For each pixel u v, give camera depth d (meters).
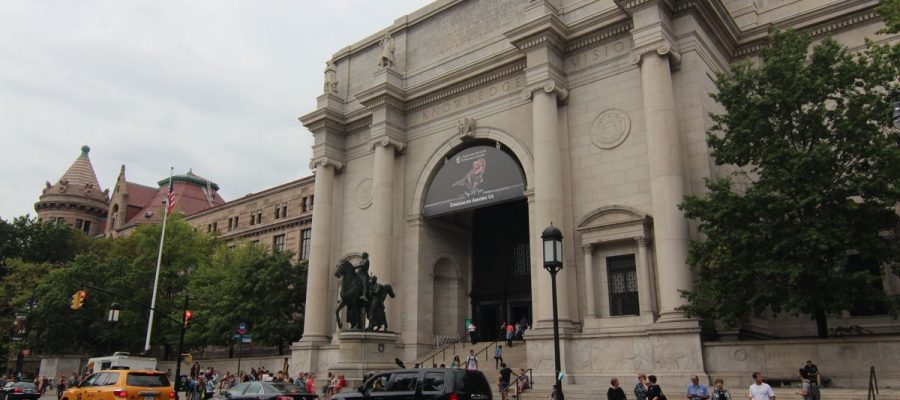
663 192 30.84
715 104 34.41
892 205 23.70
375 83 47.34
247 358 52.75
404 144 46.50
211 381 41.69
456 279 46.66
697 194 31.41
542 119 36.53
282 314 54.97
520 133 39.91
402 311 43.47
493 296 46.53
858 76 25.41
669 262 29.86
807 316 32.16
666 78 32.47
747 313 29.86
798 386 24.17
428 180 44.62
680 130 32.75
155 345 68.06
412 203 45.00
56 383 62.88
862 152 24.33
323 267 48.00
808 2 36.00
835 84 25.53
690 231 30.78
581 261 34.78
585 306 33.94
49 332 64.38
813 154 23.81
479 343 41.09
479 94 42.97
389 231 44.25
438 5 47.91
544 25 36.84
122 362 42.97
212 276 61.69
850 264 30.66
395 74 47.50
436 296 45.41
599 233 33.88
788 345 25.83
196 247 70.88
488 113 42.06
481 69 42.06
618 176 34.56
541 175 35.75
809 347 25.30
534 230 37.12
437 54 47.03
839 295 23.19
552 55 37.56
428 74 46.88
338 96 52.19
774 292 24.11
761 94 26.58
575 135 36.94
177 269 67.69
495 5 44.38
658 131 31.67
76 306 39.62
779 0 37.19
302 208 74.62
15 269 77.38
